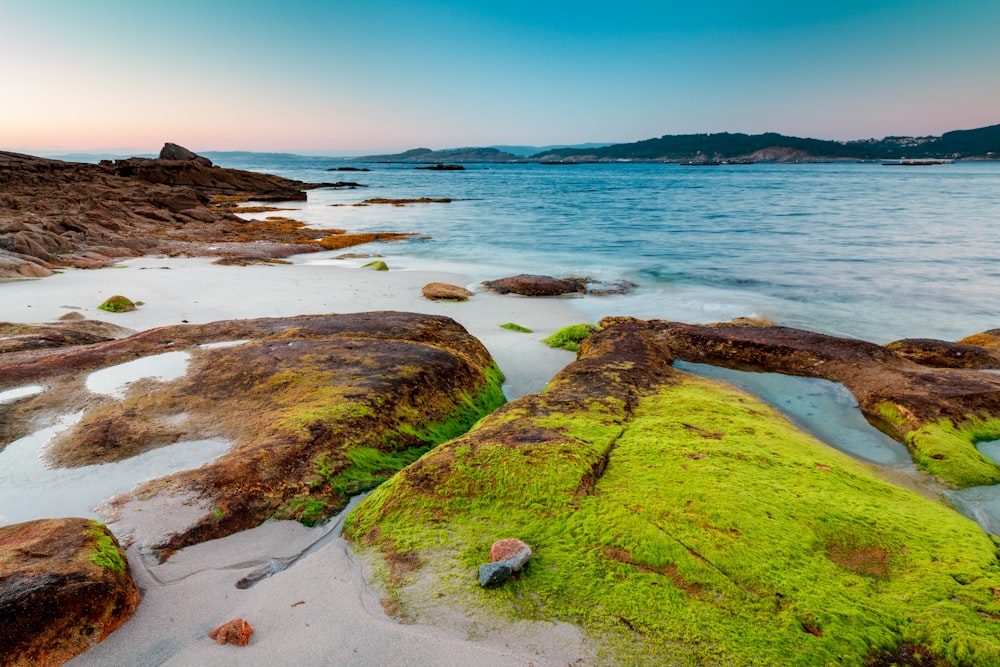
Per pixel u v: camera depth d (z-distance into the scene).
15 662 3.56
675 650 3.57
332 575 4.52
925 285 20.45
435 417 8.01
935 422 7.54
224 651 3.72
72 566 3.97
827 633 3.64
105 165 72.50
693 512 4.80
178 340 10.09
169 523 5.18
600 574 4.22
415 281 20.91
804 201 57.78
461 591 4.16
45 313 14.37
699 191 77.69
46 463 6.28
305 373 8.30
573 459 5.62
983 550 4.48
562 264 25.61
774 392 9.51
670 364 10.77
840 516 4.82
